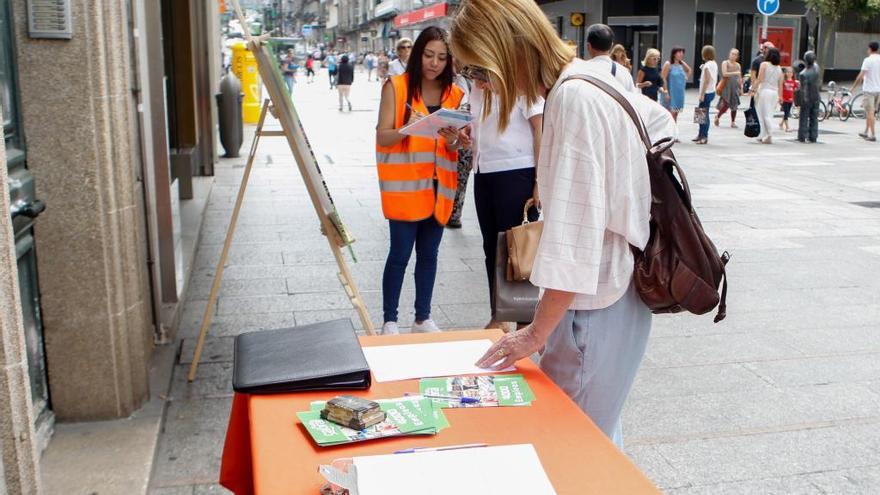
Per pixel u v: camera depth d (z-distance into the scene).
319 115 22.38
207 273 6.39
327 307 5.57
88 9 3.30
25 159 3.36
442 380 2.09
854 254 7.20
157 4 4.82
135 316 3.80
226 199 9.49
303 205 9.11
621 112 2.03
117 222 3.62
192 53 9.17
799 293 6.03
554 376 2.27
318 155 13.43
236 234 7.71
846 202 9.65
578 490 1.59
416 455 1.66
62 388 3.66
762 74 15.41
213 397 4.14
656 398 4.22
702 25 34.69
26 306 3.39
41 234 3.48
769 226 8.32
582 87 2.00
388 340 2.38
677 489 3.36
